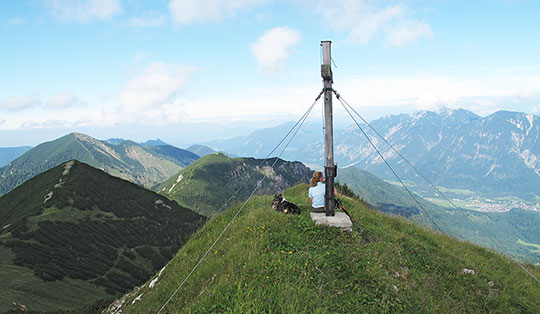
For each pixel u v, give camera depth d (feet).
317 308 19.83
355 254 28.53
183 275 30.27
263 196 55.06
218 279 24.34
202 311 20.21
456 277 31.35
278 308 19.42
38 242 405.18
